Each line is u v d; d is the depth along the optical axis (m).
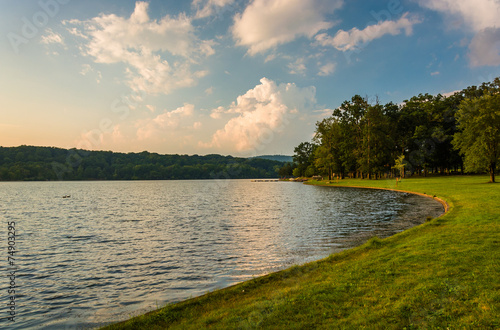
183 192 90.75
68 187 135.62
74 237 22.20
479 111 45.38
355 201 41.88
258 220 27.97
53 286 11.77
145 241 19.92
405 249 10.84
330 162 103.31
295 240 18.16
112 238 21.39
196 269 13.11
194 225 26.22
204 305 7.72
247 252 15.71
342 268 9.45
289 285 8.52
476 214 17.53
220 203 49.94
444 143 81.75
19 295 10.86
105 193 89.25
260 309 6.66
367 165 83.25
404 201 37.06
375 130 80.88
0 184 175.00
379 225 22.19
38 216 36.38
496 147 44.16
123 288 11.26
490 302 5.82
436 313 5.62
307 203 43.41
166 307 7.66
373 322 5.53
